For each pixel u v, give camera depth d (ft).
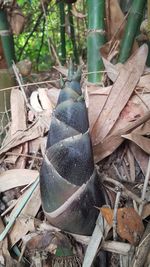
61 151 1.10
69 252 1.23
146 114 1.39
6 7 1.80
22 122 1.57
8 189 1.43
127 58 1.69
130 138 1.36
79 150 1.10
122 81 1.48
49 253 1.25
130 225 1.17
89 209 1.16
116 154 1.46
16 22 1.90
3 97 1.69
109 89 1.52
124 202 1.32
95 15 1.57
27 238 1.25
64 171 1.11
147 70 1.60
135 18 1.63
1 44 1.86
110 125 1.44
